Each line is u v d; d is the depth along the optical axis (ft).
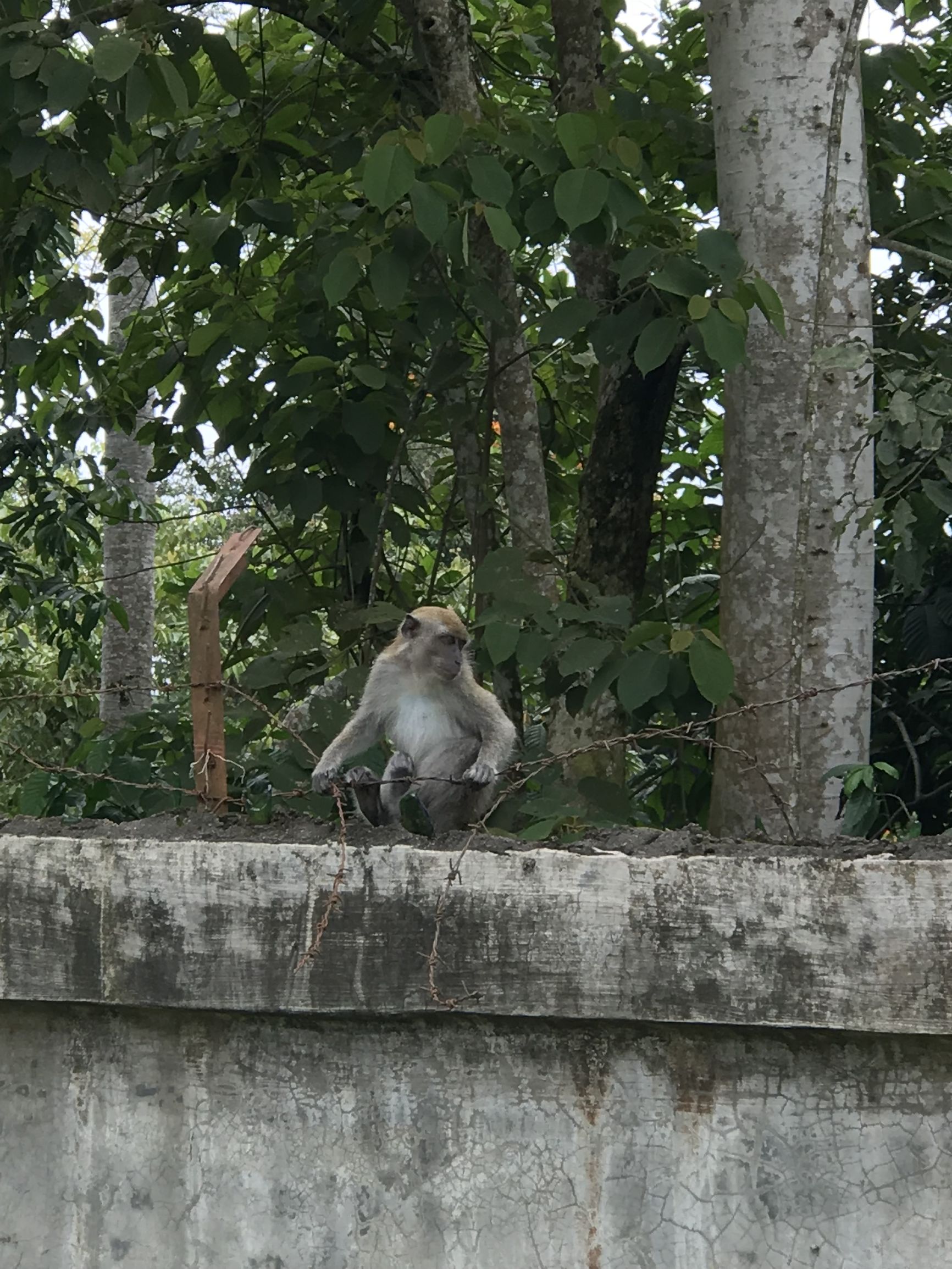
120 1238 10.55
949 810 21.79
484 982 9.85
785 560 16.25
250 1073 10.53
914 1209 9.58
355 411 18.66
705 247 15.12
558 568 19.51
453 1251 10.12
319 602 21.77
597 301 19.65
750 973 9.49
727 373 17.08
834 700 15.76
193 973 10.23
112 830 11.21
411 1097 10.30
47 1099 10.76
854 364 14.53
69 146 17.70
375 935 10.02
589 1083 10.08
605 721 19.44
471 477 21.33
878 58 19.13
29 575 27.04
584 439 26.78
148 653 35.55
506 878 9.87
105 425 25.13
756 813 15.71
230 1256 10.40
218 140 21.70
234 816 11.44
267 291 22.77
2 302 22.13
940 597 21.15
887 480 17.47
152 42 17.37
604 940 9.70
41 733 29.76
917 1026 9.22
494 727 15.58
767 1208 9.76
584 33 20.71
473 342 24.84
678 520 24.49
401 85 21.90
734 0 16.90
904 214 20.59
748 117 16.81
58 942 10.41
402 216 18.02
